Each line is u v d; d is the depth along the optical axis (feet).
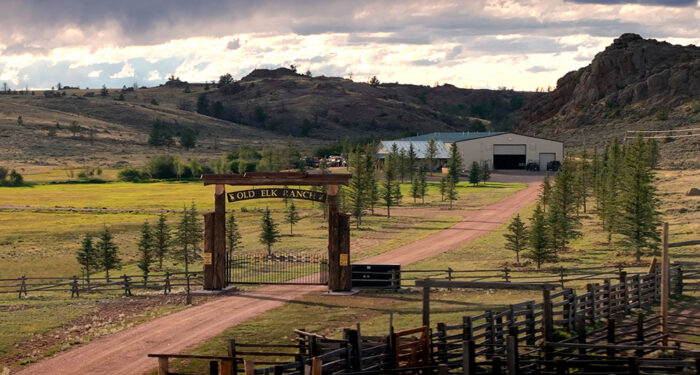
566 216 245.86
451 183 355.77
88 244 192.13
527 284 94.17
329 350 83.05
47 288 158.92
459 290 146.92
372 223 289.94
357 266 147.84
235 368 80.74
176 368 93.25
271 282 155.22
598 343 96.12
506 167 582.76
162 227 212.84
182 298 142.51
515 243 188.34
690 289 133.39
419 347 86.17
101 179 569.23
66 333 113.80
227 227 228.22
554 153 576.61
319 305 131.75
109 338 109.70
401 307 128.16
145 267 190.80
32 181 550.77
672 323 109.29
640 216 181.47
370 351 82.43
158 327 116.26
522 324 96.02
